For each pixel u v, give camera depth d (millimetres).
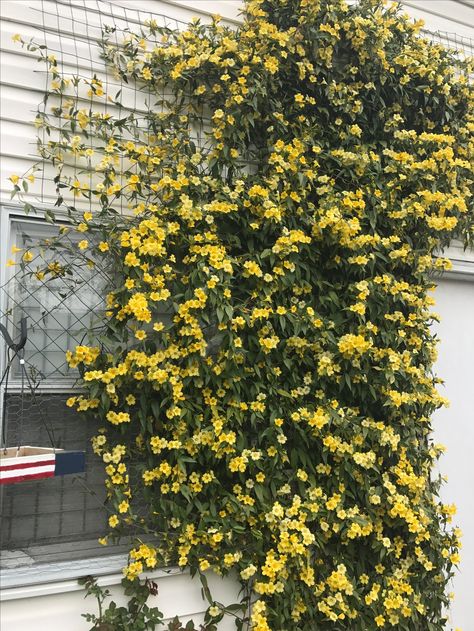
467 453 3096
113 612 1972
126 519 2037
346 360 2396
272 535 2162
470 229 3043
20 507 2016
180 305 2102
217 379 2184
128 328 2139
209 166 2369
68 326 2174
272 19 2674
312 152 2650
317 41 2609
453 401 3098
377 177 2703
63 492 2086
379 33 2736
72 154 2225
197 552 2082
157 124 2385
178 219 2250
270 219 2324
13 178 2047
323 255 2578
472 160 3086
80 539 2088
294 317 2324
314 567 2307
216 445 2092
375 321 2584
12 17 2178
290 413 2285
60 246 2133
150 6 2484
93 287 2229
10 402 2041
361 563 2383
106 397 2018
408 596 2381
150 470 2115
